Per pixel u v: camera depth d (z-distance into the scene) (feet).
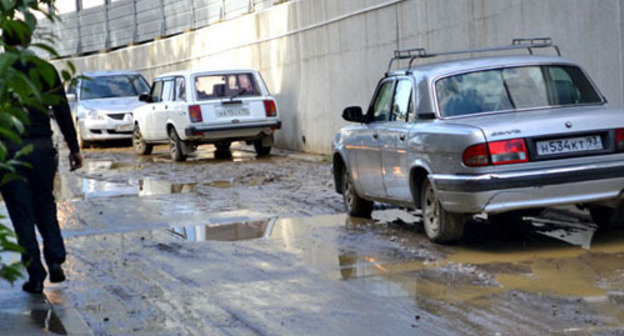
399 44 54.65
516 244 28.71
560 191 26.89
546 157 26.91
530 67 30.86
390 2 55.21
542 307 20.49
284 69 75.15
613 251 26.66
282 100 76.18
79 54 131.03
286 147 75.97
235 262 28.12
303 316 20.94
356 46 60.70
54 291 24.40
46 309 21.30
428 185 29.76
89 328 19.49
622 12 34.63
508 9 42.63
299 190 47.06
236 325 20.38
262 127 70.74
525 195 26.71
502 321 19.48
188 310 22.06
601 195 27.27
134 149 82.17
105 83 93.20
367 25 58.75
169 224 37.14
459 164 27.27
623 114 27.84
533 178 26.58
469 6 46.24
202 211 40.60
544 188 26.71
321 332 19.43
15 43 10.94
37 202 23.57
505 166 26.78
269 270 26.63
